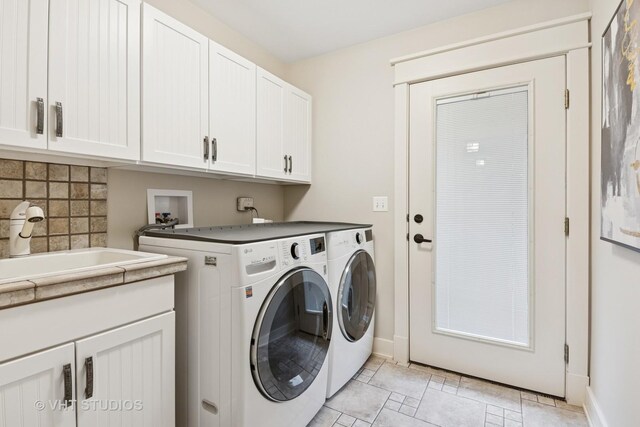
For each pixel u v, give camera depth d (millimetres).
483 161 2047
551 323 1867
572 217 1782
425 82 2217
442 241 2180
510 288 1982
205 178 2182
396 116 2301
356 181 2512
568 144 1796
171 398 1293
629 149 1095
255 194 2584
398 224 2297
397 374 2121
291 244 1500
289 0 1958
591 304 1732
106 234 1637
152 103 1468
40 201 1409
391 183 2367
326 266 1749
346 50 2545
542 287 1888
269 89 2205
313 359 1615
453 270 2148
